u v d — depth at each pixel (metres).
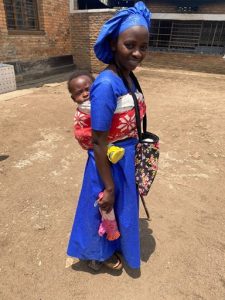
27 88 8.87
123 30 1.45
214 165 4.24
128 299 2.12
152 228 2.87
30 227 2.82
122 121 1.65
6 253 2.51
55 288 2.20
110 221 1.89
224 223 2.99
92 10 11.18
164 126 5.85
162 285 2.24
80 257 2.23
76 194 3.38
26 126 5.54
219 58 13.64
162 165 4.17
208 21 13.84
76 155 4.39
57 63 11.48
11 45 9.07
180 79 11.96
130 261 2.13
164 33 14.88
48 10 10.39
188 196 3.44
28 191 3.42
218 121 6.28
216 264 2.46
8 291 2.17
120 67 1.60
